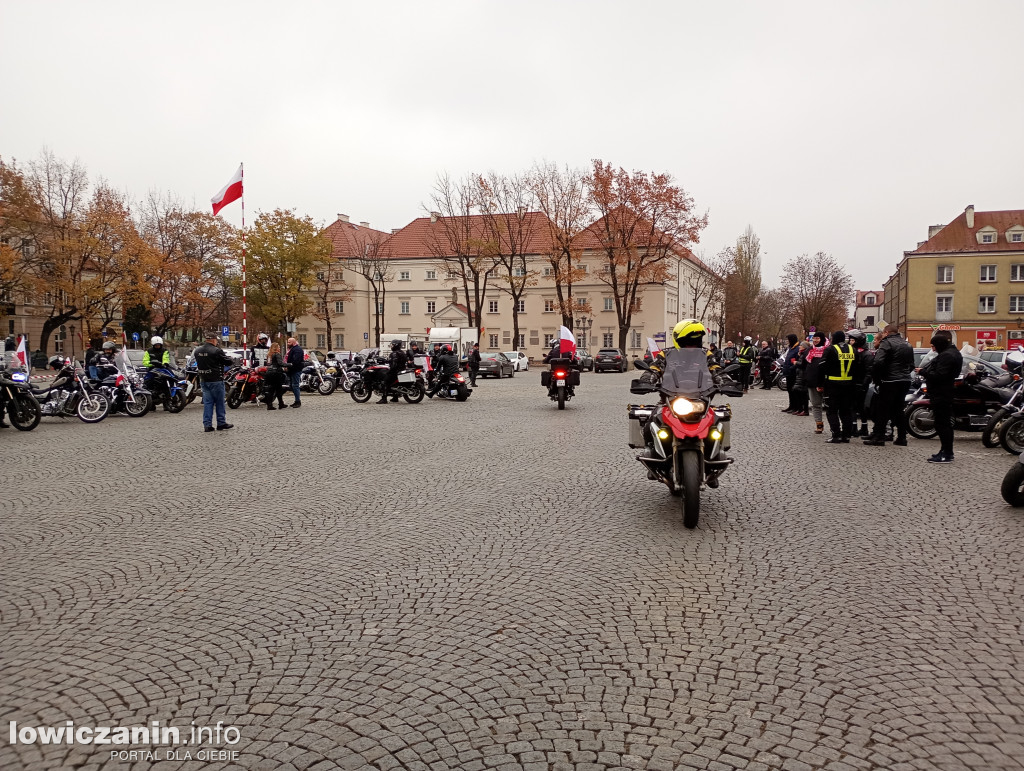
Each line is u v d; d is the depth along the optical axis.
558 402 18.31
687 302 82.25
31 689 3.45
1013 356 15.76
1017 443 10.50
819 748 2.91
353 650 3.86
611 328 70.50
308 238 61.69
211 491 8.04
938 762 2.81
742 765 2.80
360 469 9.44
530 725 3.09
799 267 68.94
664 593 4.70
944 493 7.83
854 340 12.05
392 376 20.62
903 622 4.20
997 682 3.45
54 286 44.09
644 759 2.84
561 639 3.98
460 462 9.97
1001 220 67.44
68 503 7.45
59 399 15.69
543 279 71.62
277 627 4.17
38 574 5.15
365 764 2.82
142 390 17.23
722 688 3.41
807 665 3.64
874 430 11.69
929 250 67.06
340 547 5.80
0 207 41.88
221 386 13.81
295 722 3.13
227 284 60.06
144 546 5.85
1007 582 4.90
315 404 20.52
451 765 2.80
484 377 41.62
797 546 5.78
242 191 28.14
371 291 77.25
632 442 7.46
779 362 27.69
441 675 3.56
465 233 58.75
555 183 56.50
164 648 3.89
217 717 3.18
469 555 5.57
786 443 11.91
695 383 6.82
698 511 6.22
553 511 7.03
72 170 45.12
